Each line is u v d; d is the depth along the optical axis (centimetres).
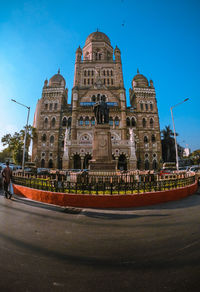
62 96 4056
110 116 3816
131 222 470
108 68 4434
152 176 951
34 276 227
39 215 527
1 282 213
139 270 243
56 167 3575
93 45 4847
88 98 3944
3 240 341
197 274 232
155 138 3819
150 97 4103
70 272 239
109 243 338
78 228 424
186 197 826
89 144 3073
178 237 365
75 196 646
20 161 3859
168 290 201
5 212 546
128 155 3028
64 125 3878
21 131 3950
